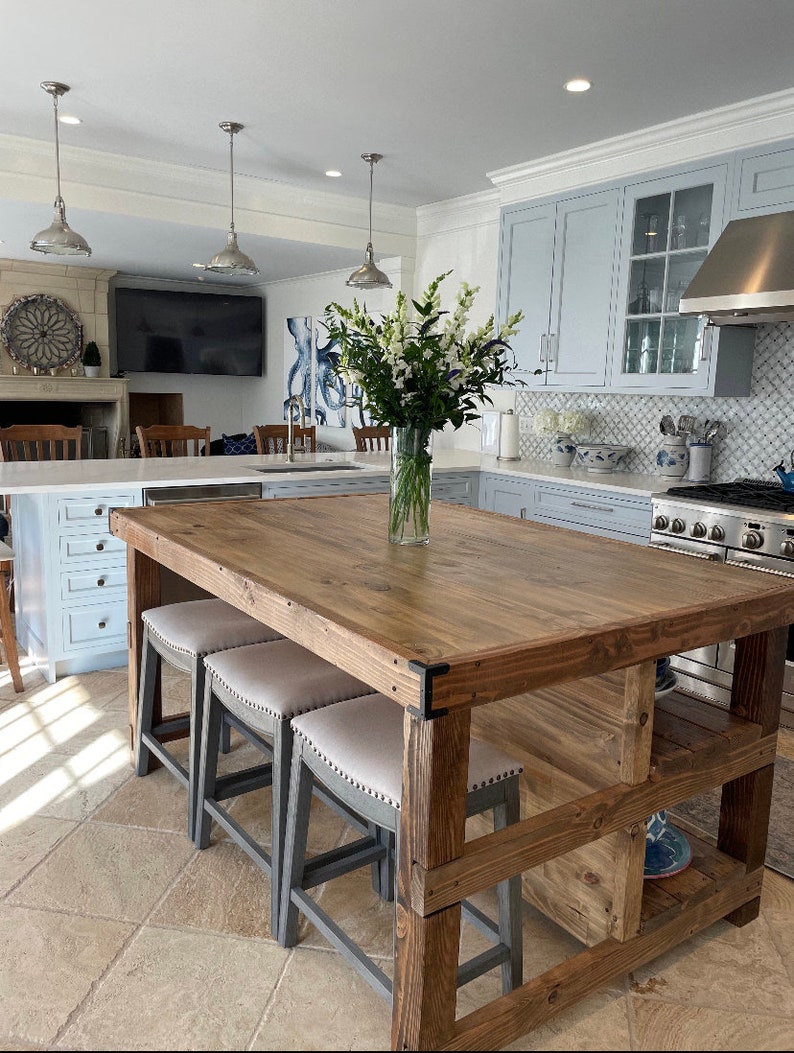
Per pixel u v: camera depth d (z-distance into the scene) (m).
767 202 3.54
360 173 5.02
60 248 4.02
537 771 1.93
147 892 2.10
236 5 2.85
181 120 4.09
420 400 2.05
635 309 4.19
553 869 1.93
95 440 8.39
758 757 1.95
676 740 1.84
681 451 4.28
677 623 1.59
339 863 1.99
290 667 2.11
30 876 2.15
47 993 1.74
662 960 1.92
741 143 3.65
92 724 3.12
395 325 1.97
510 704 1.99
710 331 3.77
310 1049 1.61
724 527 3.40
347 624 1.47
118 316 8.33
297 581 1.79
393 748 1.68
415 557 2.07
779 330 3.86
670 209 3.97
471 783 1.63
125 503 3.61
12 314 7.72
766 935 2.01
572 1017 1.73
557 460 4.87
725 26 2.92
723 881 1.94
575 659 1.43
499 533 2.43
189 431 5.18
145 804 2.54
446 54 3.22
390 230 5.98
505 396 5.59
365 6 2.84
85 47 3.23
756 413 4.01
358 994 1.77
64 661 3.61
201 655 2.29
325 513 2.73
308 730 1.78
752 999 1.79
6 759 2.82
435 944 1.42
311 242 5.64
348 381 2.09
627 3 2.77
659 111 3.76
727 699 3.46
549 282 4.68
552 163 4.52
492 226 5.44
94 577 3.58
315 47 3.19
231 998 1.74
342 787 1.69
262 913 2.03
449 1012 1.47
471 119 3.96
